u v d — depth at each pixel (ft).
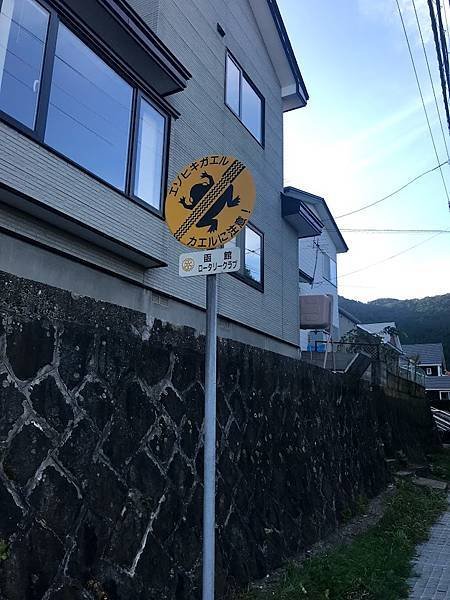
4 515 8.67
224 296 29.17
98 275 20.61
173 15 26.61
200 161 9.89
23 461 9.29
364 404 34.76
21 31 16.70
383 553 18.93
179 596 12.30
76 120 18.86
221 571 13.91
